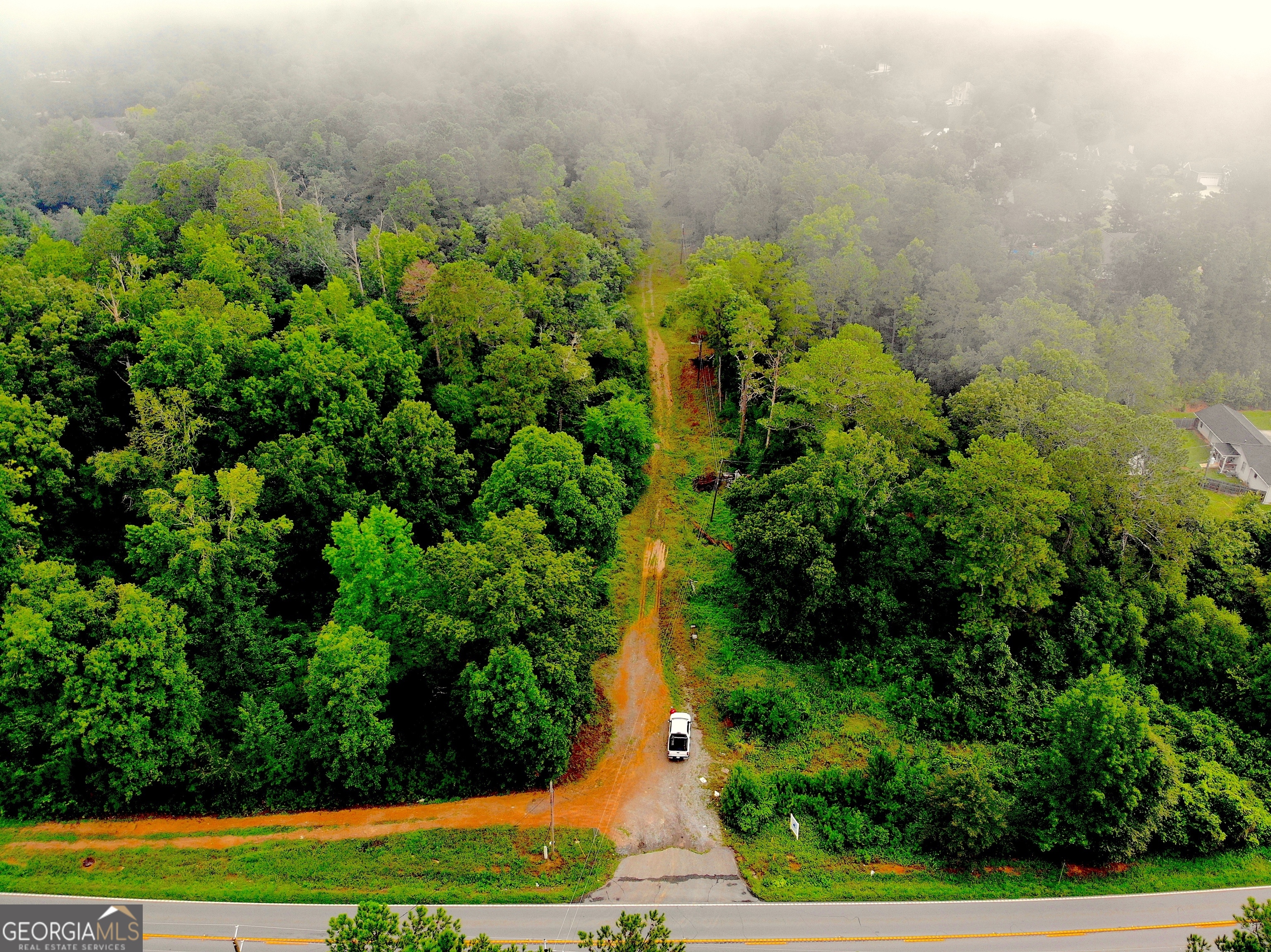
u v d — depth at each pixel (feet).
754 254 334.65
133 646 137.49
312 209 313.12
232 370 207.82
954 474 192.44
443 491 209.87
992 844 147.43
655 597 214.48
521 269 312.29
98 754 139.23
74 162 476.54
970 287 278.05
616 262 377.30
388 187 397.80
